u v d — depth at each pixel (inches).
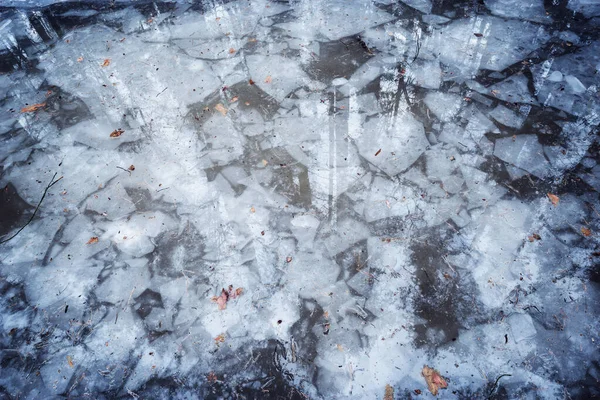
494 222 106.8
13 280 103.1
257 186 120.5
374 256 102.0
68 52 177.5
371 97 145.3
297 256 103.1
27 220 117.1
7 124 146.7
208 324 91.9
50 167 131.2
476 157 123.3
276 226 110.2
